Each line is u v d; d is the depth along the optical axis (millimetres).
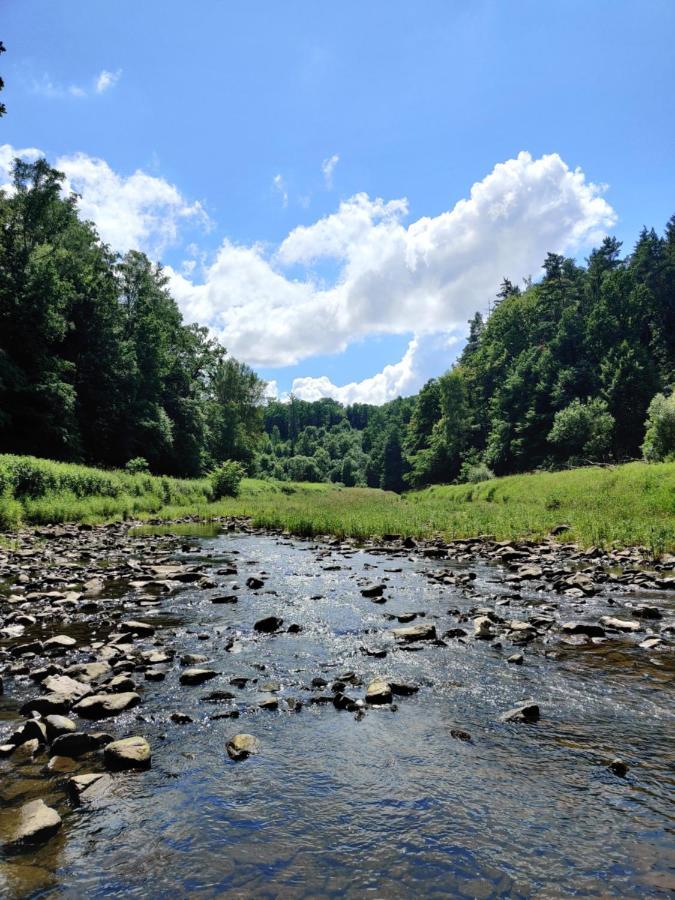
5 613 7988
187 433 61375
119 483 29812
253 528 22375
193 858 2785
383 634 6988
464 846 2883
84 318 46281
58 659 6000
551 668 5695
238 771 3678
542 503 27922
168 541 17781
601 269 85312
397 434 118125
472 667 5742
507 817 3135
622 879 2623
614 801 3293
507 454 74312
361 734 4219
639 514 19453
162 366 57594
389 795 3371
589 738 4137
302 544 17000
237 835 2979
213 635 6980
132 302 56375
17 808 3219
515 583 10227
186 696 4977
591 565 12195
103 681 5363
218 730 4301
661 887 2566
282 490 74250
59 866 2717
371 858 2783
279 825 3072
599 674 5512
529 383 74688
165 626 7395
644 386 63250
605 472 31797
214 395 88500
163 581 10250
